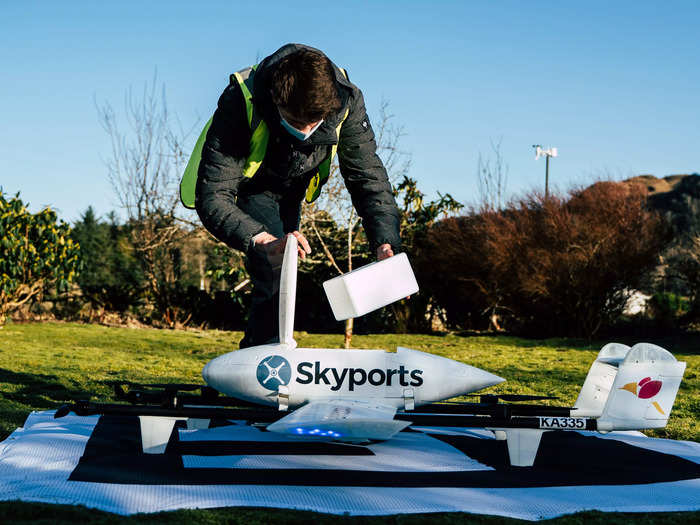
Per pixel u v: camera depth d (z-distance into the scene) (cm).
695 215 2716
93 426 369
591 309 1465
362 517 218
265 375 293
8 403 490
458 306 1742
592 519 226
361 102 339
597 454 338
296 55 273
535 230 1472
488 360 977
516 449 301
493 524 217
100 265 3012
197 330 1664
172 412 293
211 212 308
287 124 287
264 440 341
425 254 1648
